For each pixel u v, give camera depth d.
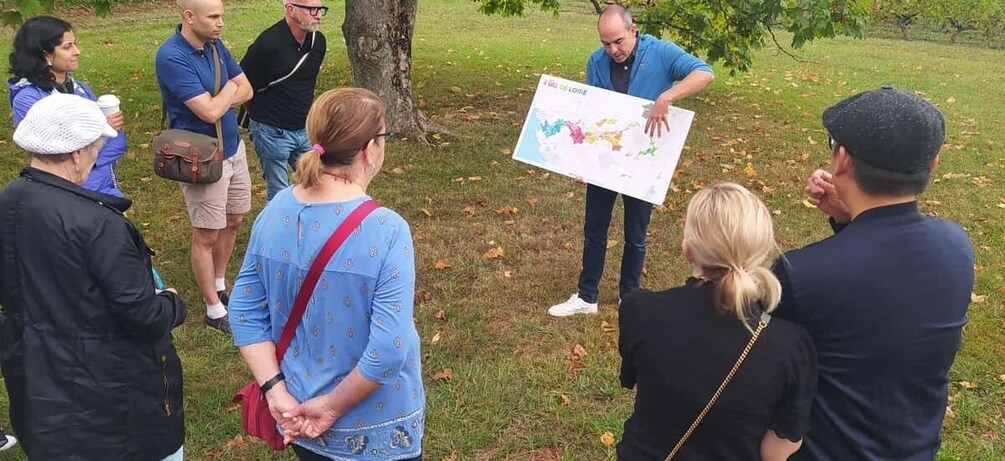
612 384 3.91
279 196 2.13
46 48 3.77
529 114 4.36
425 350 4.21
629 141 4.17
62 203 2.23
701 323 1.79
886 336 1.67
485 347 4.27
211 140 3.97
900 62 15.02
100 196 2.31
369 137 2.01
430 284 5.00
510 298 4.85
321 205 2.01
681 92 3.94
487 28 18.73
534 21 20.64
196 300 4.73
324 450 2.20
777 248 1.79
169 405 2.51
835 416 1.76
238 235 5.75
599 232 4.45
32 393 2.28
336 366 2.07
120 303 2.25
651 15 8.47
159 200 6.39
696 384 1.79
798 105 10.51
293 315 2.08
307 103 4.80
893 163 1.64
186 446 3.41
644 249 4.44
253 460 3.34
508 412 3.69
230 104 4.14
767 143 8.44
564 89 4.31
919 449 1.75
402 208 6.29
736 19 8.48
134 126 8.60
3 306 2.33
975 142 8.71
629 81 4.22
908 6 20.73
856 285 1.67
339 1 23.02
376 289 1.98
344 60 13.23
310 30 4.55
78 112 2.29
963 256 1.73
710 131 8.90
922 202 6.66
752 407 1.75
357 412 2.12
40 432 2.29
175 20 18.86
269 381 2.13
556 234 5.86
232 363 4.07
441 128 8.46
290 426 2.10
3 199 2.26
